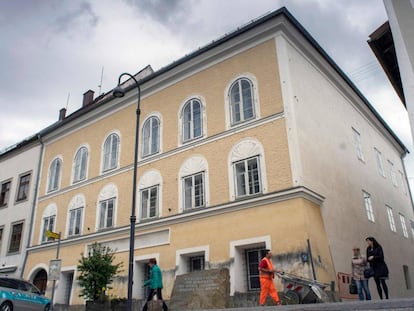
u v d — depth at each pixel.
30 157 29.67
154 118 21.70
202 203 17.84
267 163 16.25
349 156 21.33
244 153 17.11
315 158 17.08
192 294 13.91
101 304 17.05
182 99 20.66
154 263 14.53
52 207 25.86
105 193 22.58
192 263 17.59
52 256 24.27
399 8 10.30
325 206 16.53
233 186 16.89
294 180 15.27
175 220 18.36
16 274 26.05
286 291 12.95
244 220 16.02
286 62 17.30
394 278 22.06
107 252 18.86
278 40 17.78
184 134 19.92
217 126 18.53
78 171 25.16
